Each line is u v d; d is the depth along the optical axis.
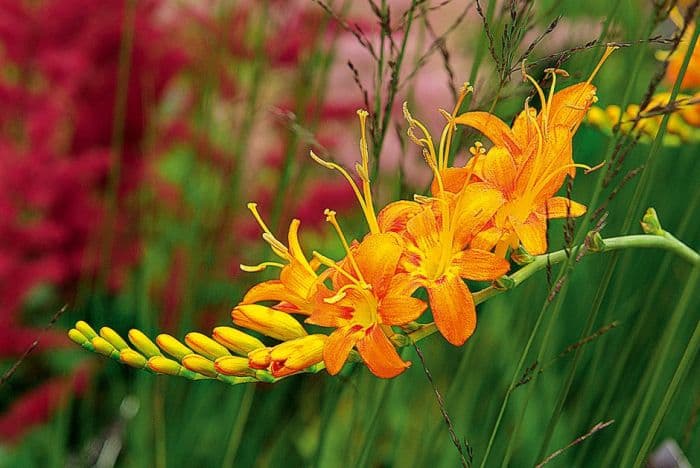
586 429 0.75
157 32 1.04
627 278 0.77
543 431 0.77
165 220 0.96
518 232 0.52
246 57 0.94
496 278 0.51
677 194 0.77
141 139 1.04
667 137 0.63
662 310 0.75
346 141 1.05
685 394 0.75
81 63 1.01
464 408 0.77
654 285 0.69
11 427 0.97
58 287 1.07
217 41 0.92
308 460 0.86
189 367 0.53
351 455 0.71
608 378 0.76
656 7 0.52
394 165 0.99
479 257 0.52
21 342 1.02
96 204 1.02
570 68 0.71
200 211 0.85
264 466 0.82
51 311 1.08
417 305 0.51
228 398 0.82
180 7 1.06
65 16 1.03
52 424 0.98
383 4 0.59
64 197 1.01
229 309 0.83
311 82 0.79
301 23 0.96
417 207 0.54
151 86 1.02
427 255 0.52
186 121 1.05
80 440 0.96
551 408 0.77
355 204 1.04
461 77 1.02
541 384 0.79
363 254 0.52
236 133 0.97
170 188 0.99
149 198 0.96
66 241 1.01
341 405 0.89
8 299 1.00
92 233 1.00
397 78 0.60
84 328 0.54
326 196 1.02
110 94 1.04
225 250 0.85
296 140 0.78
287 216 0.83
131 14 0.84
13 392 1.04
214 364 0.53
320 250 1.06
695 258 0.55
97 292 0.92
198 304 0.84
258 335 0.86
